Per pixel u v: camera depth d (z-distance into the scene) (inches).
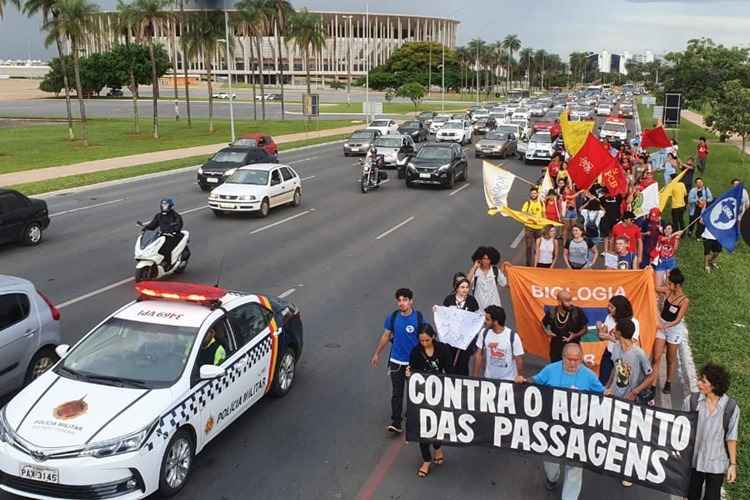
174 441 280.8
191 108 3622.0
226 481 295.3
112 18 2508.6
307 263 669.3
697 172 1302.9
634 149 1310.3
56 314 385.4
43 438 260.2
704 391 249.4
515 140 1717.5
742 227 448.5
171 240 606.9
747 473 297.9
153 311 325.4
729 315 515.5
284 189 970.7
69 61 4345.5
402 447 328.5
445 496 288.5
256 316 355.3
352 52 7485.2
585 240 569.0
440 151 1218.6
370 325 495.2
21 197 733.3
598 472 273.6
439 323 316.2
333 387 393.1
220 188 918.4
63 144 1865.2
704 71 1962.4
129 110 3417.8
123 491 261.3
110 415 269.7
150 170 1348.4
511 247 746.2
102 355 304.3
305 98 2092.8
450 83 5625.0
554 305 402.6
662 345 377.4
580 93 5826.8
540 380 280.8
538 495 291.4
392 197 1091.9
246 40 7317.9
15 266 650.2
